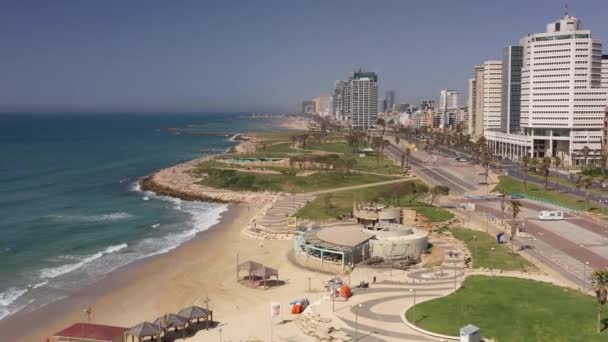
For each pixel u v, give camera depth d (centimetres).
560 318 9588
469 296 10800
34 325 11088
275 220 19912
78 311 11819
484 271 12925
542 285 11600
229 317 11100
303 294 12231
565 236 16825
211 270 14600
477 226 18300
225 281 13638
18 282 13588
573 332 9000
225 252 16350
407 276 12550
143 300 12469
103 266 15000
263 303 11844
